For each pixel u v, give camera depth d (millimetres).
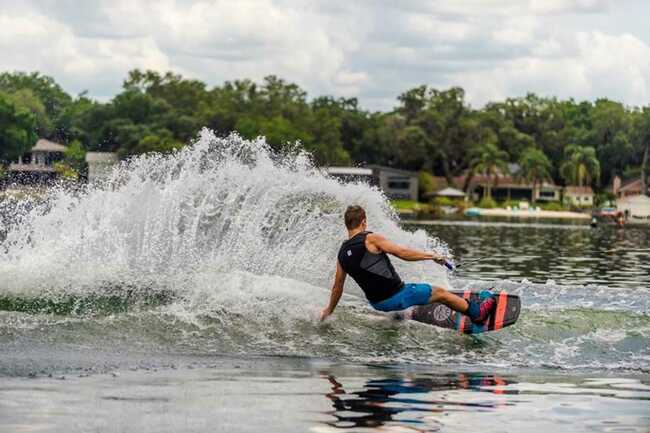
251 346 31453
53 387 24969
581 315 36312
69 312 33562
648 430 21844
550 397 25375
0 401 23250
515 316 33750
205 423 21609
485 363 30375
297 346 31719
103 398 23812
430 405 24016
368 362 30016
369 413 22969
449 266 32688
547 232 163125
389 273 32375
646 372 29359
